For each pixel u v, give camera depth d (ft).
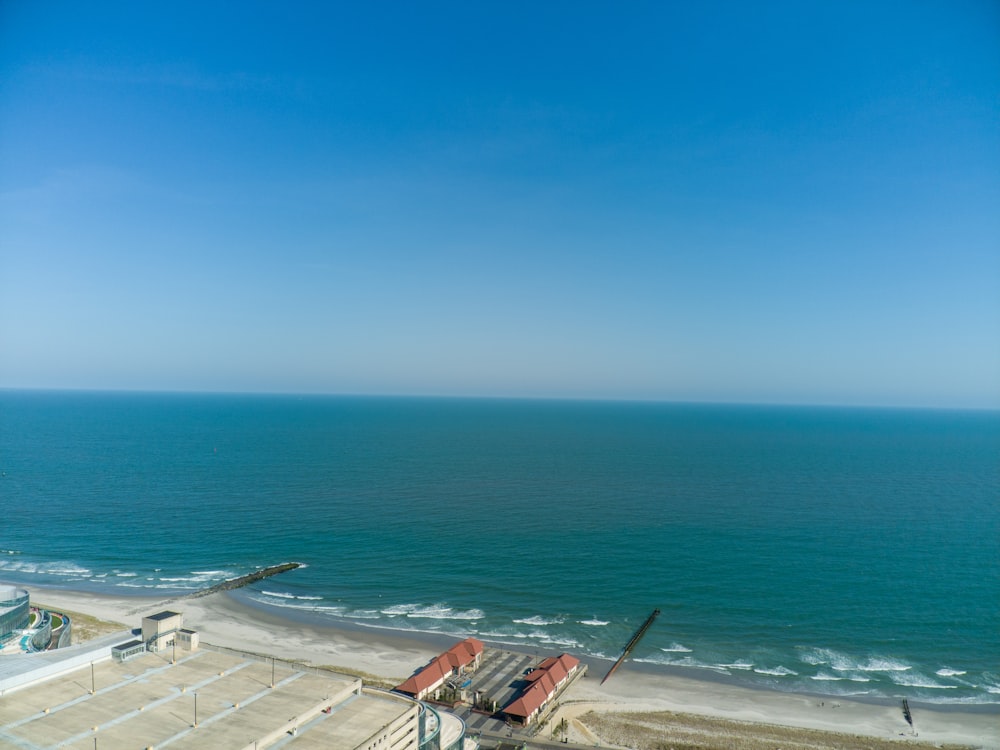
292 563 631.97
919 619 510.99
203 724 240.32
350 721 255.50
